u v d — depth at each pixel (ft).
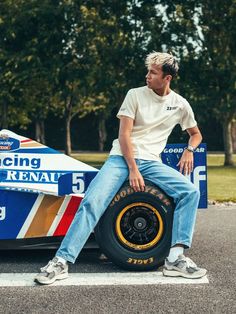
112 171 13.35
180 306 11.20
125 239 13.78
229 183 37.63
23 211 14.40
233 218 22.03
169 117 13.78
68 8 65.51
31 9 66.44
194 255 15.62
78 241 13.09
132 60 63.00
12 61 68.28
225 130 63.67
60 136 116.16
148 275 13.50
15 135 15.15
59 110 90.22
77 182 14.46
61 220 14.52
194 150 14.46
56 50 67.41
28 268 14.17
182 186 13.42
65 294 12.00
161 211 13.66
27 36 69.26
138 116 13.61
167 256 13.76
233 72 60.90
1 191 14.26
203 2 62.59
